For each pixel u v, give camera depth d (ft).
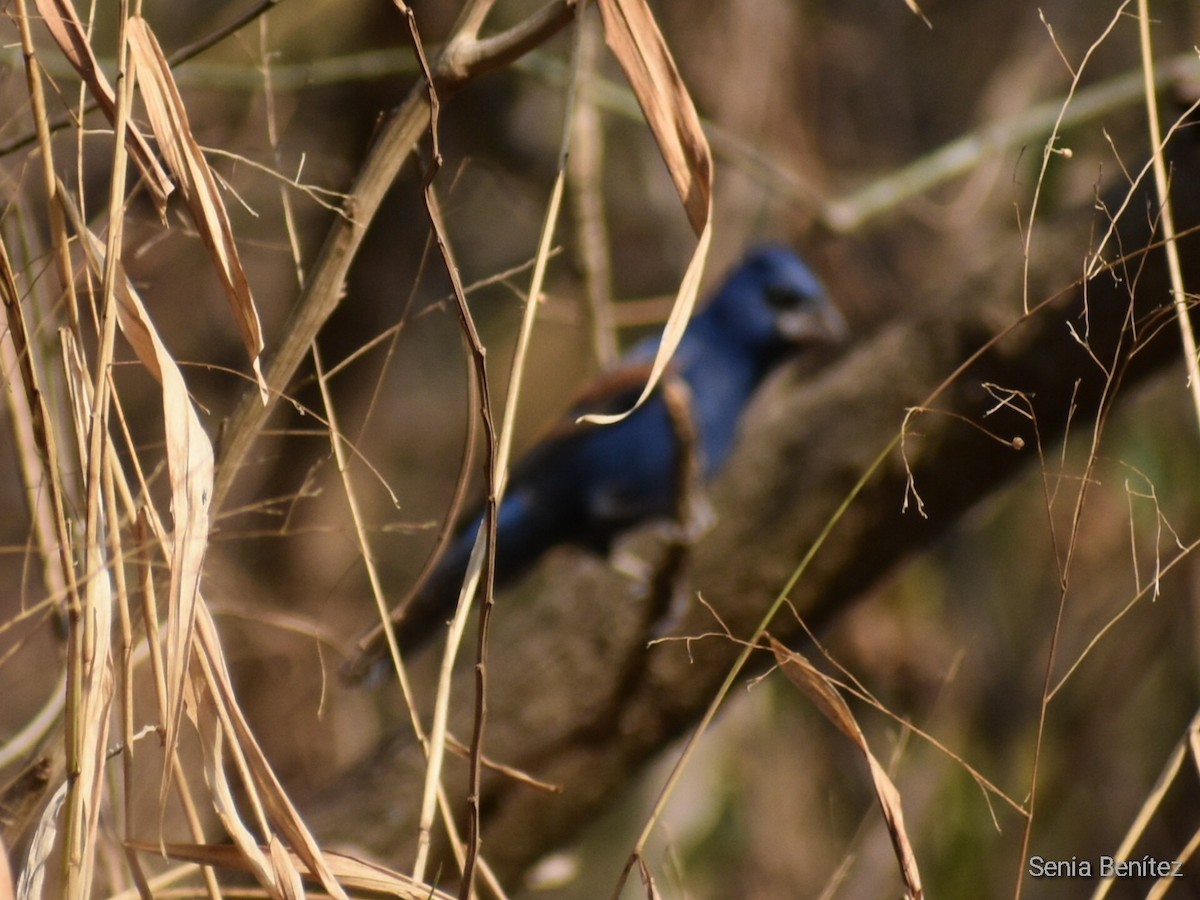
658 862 35.91
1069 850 36.47
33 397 11.05
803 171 40.34
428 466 50.75
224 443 11.69
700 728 11.10
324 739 32.86
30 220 15.07
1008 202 39.01
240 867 10.82
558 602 29.99
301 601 37.24
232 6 36.55
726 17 39.34
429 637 31.81
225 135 31.45
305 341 11.84
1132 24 40.27
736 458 29.96
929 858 35.32
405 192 42.80
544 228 11.28
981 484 27.50
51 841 10.92
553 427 33.88
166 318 39.99
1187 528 36.50
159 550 12.52
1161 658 37.93
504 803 28.91
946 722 36.55
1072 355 25.20
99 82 11.32
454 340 50.44
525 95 44.29
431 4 39.65
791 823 36.65
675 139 10.88
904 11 46.21
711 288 41.19
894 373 27.89
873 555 28.68
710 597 29.09
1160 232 23.08
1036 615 38.09
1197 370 12.04
